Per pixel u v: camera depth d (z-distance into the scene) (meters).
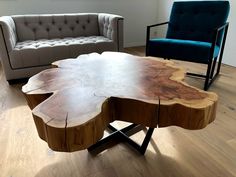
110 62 1.39
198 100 0.85
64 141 0.72
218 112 1.65
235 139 1.33
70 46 2.29
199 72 2.54
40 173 1.08
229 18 2.64
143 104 0.84
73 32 2.79
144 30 4.03
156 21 4.06
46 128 0.72
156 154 1.20
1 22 1.99
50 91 0.95
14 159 1.17
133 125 1.41
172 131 1.41
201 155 1.18
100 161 1.16
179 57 2.06
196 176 1.04
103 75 1.14
